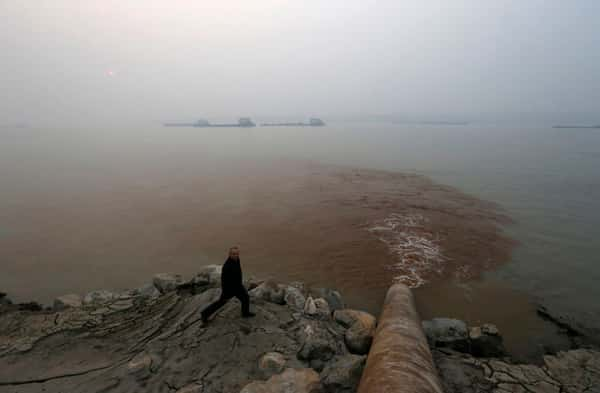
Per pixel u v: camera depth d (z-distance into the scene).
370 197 25.72
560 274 12.86
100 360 6.22
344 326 7.44
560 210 22.20
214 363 5.74
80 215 21.48
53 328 7.44
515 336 9.05
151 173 38.38
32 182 32.81
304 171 39.25
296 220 19.89
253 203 24.25
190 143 85.75
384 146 72.62
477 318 9.98
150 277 13.02
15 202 24.84
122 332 7.25
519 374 6.21
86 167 43.34
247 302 6.79
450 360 6.56
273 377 5.27
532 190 28.52
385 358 5.29
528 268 13.36
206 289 9.10
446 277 12.48
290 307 7.82
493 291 11.52
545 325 9.60
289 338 6.46
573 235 17.34
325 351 5.99
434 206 22.95
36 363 6.16
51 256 14.91
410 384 4.54
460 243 15.94
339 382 5.24
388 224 18.88
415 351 5.53
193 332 6.54
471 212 21.52
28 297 11.48
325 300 8.86
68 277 12.96
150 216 21.14
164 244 16.31
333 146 73.31
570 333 9.17
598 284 12.08
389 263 13.69
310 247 15.55
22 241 16.80
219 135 121.81
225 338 6.32
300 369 5.58
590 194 26.97
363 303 10.77
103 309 8.42
